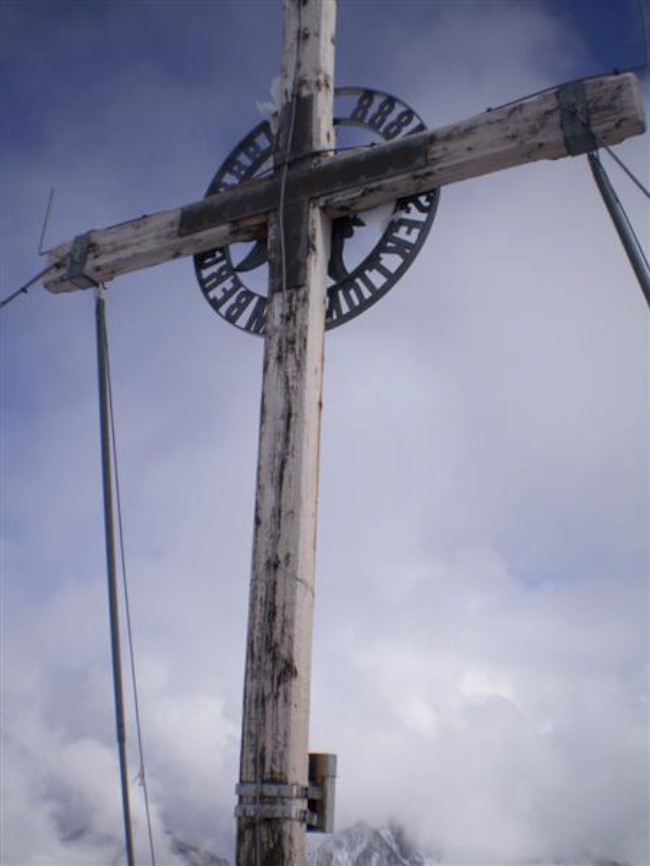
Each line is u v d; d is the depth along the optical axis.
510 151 4.74
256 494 4.55
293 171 5.36
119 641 4.77
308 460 4.55
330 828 4.02
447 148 4.93
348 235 5.35
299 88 5.59
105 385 5.54
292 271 5.04
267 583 4.32
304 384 4.70
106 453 5.16
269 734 4.02
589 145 4.59
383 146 5.13
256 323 5.49
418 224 5.12
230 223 5.48
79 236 6.03
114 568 4.89
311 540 4.45
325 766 4.11
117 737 4.61
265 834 3.85
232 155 6.06
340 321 5.17
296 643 4.16
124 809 4.47
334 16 5.92
